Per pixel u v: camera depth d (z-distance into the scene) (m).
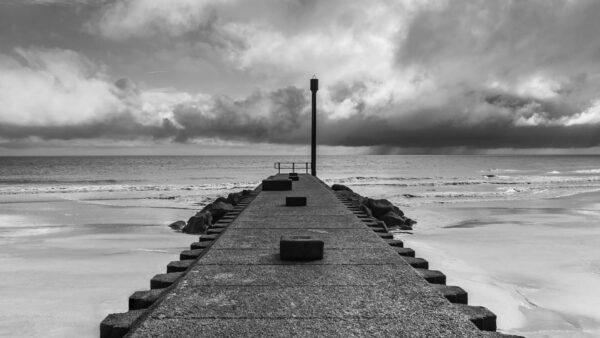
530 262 13.34
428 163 166.88
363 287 4.09
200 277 4.38
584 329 8.32
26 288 10.53
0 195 38.56
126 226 20.88
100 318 8.70
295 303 3.66
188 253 5.68
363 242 6.10
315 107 27.83
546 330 8.24
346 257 5.21
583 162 182.62
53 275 11.70
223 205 19.97
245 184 54.75
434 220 23.09
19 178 71.88
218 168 118.19
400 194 39.88
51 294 10.09
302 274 4.50
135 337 2.97
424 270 4.71
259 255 5.31
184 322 3.24
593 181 61.34
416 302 3.68
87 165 136.12
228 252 5.46
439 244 16.23
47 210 27.39
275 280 4.29
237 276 4.42
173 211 27.31
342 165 145.88
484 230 19.56
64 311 9.03
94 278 11.46
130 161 189.62
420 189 47.22
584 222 22.05
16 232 18.98
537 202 32.81
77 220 22.92
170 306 3.55
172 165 139.75
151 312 3.43
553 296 10.13
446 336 3.01
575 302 9.75
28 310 9.05
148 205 30.84
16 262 13.16
